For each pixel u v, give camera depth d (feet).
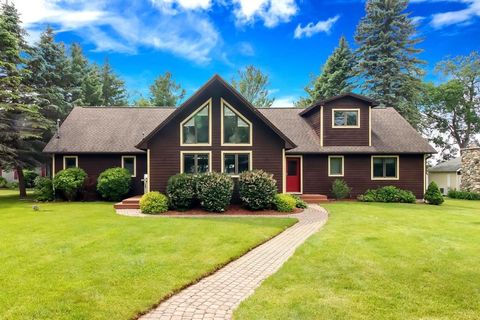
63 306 13.94
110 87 133.18
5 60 61.41
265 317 13.30
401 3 96.94
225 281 18.01
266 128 51.06
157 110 71.82
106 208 47.62
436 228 31.96
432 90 122.01
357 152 59.88
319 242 25.71
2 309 13.62
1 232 28.99
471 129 123.34
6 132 58.54
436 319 13.09
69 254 21.66
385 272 18.48
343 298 15.08
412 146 61.57
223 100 50.90
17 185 99.19
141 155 61.26
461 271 18.58
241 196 45.57
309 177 61.62
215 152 50.67
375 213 42.78
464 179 82.94
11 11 71.05
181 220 36.11
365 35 101.76
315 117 65.00
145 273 18.12
